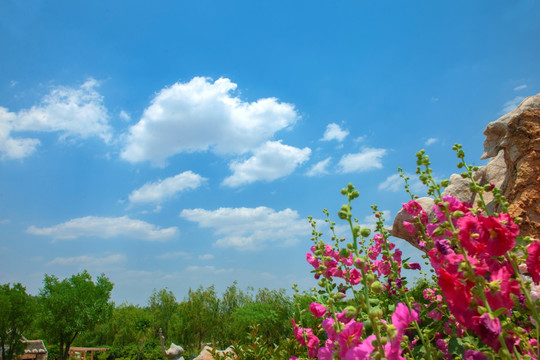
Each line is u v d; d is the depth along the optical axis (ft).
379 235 16.99
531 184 21.25
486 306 6.70
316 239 15.38
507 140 23.32
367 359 6.95
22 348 111.96
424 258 14.85
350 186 7.78
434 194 11.43
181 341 146.82
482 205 10.23
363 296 7.20
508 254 7.84
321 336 15.10
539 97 22.95
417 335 12.84
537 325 7.19
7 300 107.96
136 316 177.68
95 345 184.85
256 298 106.22
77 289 127.95
